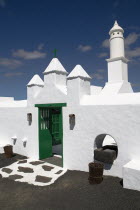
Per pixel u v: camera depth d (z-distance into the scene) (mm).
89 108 8375
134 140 7156
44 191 7047
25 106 11516
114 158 7750
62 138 9359
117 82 12859
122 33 13727
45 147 11062
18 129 11742
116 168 7598
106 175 7836
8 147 10969
